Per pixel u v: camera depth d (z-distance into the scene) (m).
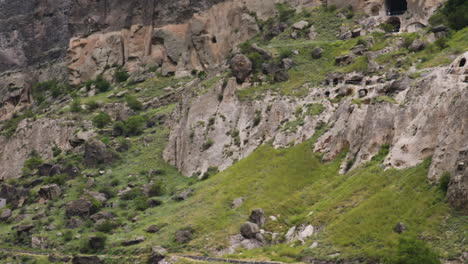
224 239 79.31
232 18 145.12
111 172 113.75
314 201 79.56
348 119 86.56
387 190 69.81
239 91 108.81
